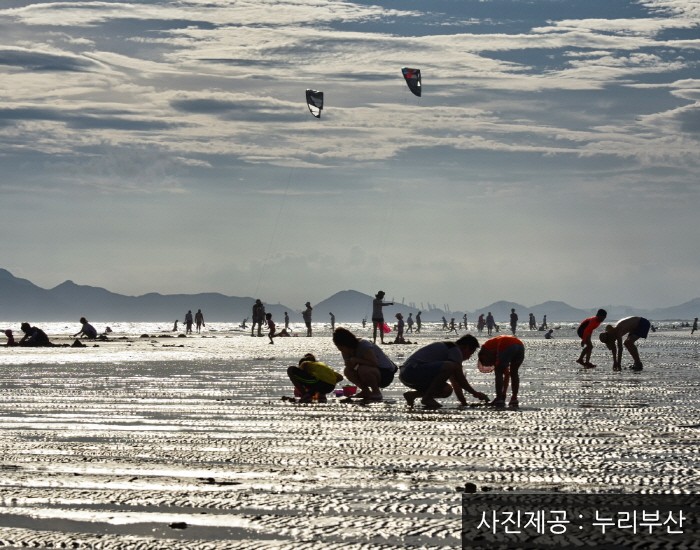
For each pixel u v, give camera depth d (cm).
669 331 9006
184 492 597
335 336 1319
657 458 741
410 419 1044
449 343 1250
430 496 584
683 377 1775
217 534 486
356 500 571
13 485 625
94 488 612
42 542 471
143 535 485
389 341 4631
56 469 692
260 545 464
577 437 875
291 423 1000
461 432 915
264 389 1478
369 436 883
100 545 465
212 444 828
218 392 1420
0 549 460
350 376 1316
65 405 1211
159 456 756
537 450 787
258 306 5872
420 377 1221
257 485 622
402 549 458
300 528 499
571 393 1412
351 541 472
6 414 1105
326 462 723
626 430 931
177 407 1184
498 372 1232
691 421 1015
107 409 1160
